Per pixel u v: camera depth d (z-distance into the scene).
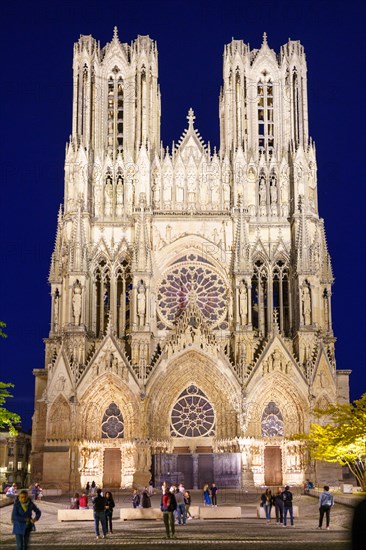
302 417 89.00
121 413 90.88
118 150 102.06
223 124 105.50
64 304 92.94
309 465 87.25
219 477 86.94
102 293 96.00
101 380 89.06
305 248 93.31
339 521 51.53
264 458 90.19
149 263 93.44
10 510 55.75
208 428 90.81
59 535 42.41
